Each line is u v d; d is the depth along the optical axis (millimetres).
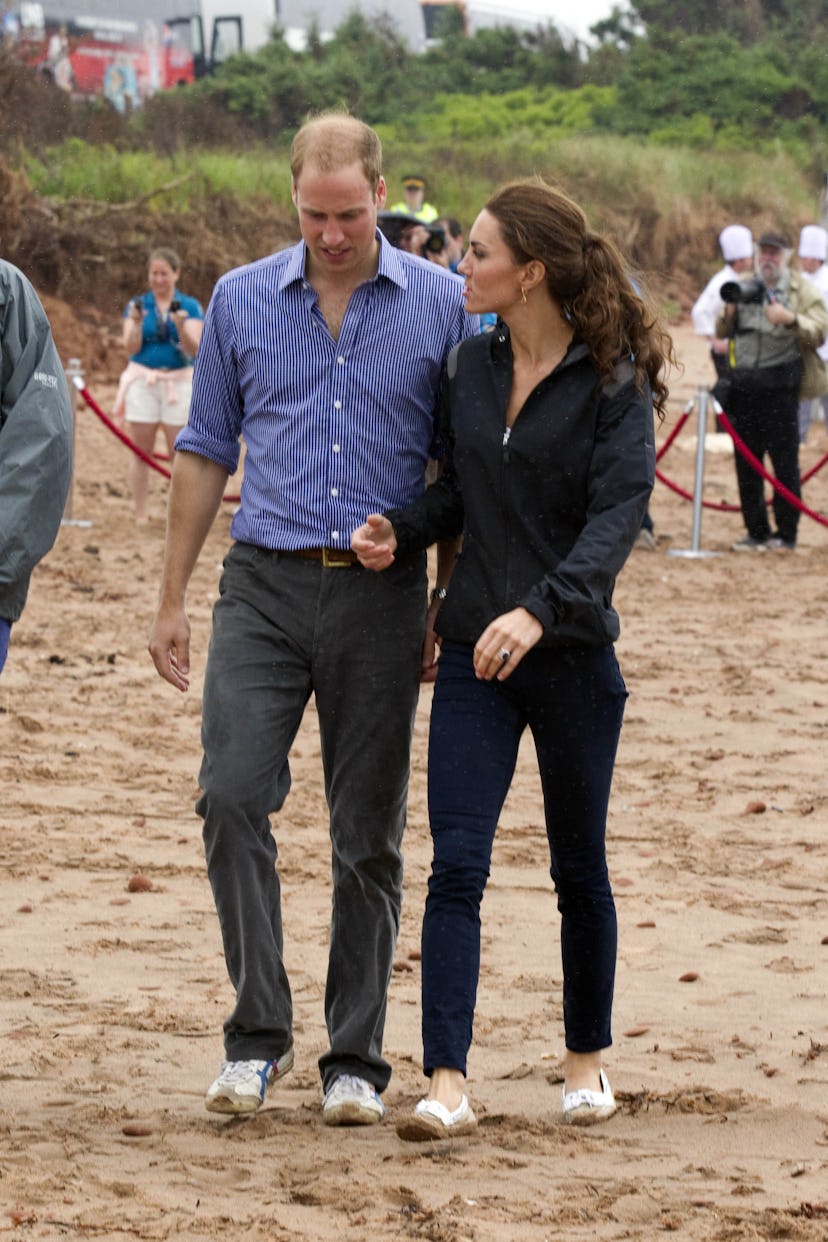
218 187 45031
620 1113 5988
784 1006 7223
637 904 8641
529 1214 5012
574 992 5934
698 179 58125
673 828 10016
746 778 11172
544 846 9688
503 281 5645
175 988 7340
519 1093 6234
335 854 6016
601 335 5629
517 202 5660
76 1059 6465
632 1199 5129
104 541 19844
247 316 5945
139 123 51156
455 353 5887
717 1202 5148
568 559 5531
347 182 5691
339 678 5879
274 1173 5363
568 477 5699
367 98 65375
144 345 20359
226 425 6094
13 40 45594
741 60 73125
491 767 5734
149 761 11234
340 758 5949
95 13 54000
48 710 12352
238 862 5816
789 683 13906
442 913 5656
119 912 8375
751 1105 6031
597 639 5645
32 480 5891
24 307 5988
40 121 46094
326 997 6051
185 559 6117
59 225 40875
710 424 32688
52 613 15781
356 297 5906
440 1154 5547
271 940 5887
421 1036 6707
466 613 5785
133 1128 5699
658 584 18234
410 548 5859
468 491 5789
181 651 6156
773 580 18641
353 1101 5832
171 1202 5074
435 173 52406
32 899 8516
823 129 70438
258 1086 5891
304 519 5859
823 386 20188
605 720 5785
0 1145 5543
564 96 71438
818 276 26547
